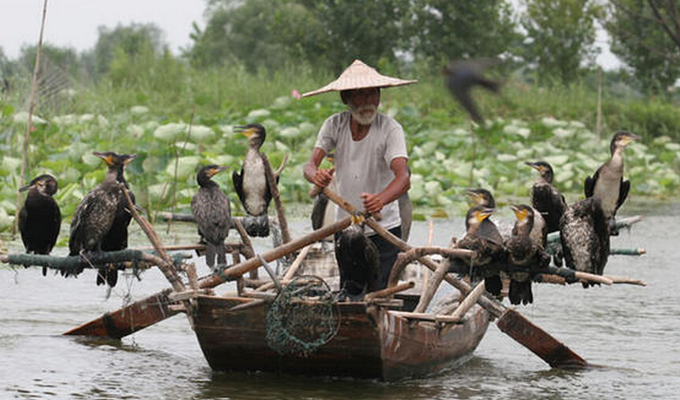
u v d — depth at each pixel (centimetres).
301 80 3903
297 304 898
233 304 919
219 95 3734
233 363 955
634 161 3316
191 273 957
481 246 898
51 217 1051
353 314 883
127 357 1041
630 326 1277
